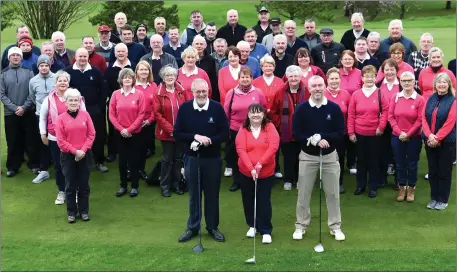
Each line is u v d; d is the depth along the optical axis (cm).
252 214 728
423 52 960
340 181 885
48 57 919
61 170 846
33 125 966
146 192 902
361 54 942
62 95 829
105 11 2727
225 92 891
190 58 884
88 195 801
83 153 768
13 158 973
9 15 2878
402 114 827
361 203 848
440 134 791
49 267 644
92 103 936
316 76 695
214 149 705
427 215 802
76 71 920
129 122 859
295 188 910
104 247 703
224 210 829
